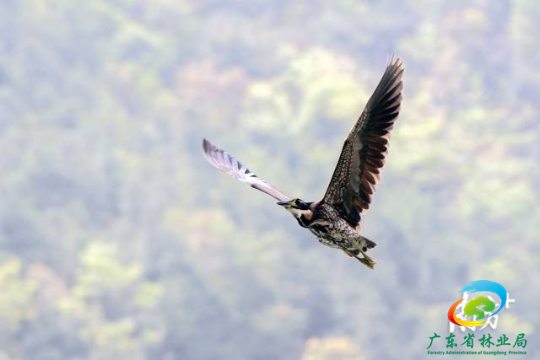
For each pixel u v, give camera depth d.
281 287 49.19
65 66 75.69
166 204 58.25
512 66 69.94
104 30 79.88
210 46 78.94
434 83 67.62
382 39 74.62
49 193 59.00
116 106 70.88
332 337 46.94
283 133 62.47
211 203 57.88
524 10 71.00
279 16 81.12
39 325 43.12
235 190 57.84
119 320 46.38
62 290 46.28
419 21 74.69
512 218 53.69
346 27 76.00
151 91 73.56
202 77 73.69
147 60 77.50
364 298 48.94
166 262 50.25
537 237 52.22
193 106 70.31
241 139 63.78
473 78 68.19
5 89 70.06
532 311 45.59
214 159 10.68
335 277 50.00
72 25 78.94
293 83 67.38
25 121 66.44
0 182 57.78
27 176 58.97
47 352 42.31
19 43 75.62
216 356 45.53
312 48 73.31
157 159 64.06
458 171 57.22
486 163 59.53
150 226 55.19
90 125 66.81
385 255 51.97
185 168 62.84
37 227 53.59
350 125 60.31
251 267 49.41
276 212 56.06
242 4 83.12
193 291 47.72
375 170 9.20
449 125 63.69
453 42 70.75
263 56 76.44
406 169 55.72
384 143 9.12
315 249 52.41
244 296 48.12
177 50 78.94
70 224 55.47
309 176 59.44
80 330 43.16
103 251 49.59
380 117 9.10
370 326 47.16
